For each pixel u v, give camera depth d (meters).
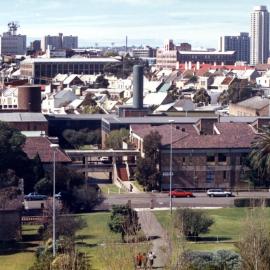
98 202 166.75
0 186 158.75
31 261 120.25
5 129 172.25
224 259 101.00
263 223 98.56
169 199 174.38
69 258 89.00
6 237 136.50
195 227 131.88
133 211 140.50
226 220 151.50
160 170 191.25
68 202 160.88
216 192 181.50
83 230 138.88
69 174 168.75
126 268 78.44
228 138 195.88
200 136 195.62
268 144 179.12
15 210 137.62
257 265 82.56
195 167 192.25
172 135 196.62
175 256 86.25
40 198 161.50
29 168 170.38
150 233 131.00
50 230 129.25
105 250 94.75
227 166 193.50
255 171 190.38
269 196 179.12
